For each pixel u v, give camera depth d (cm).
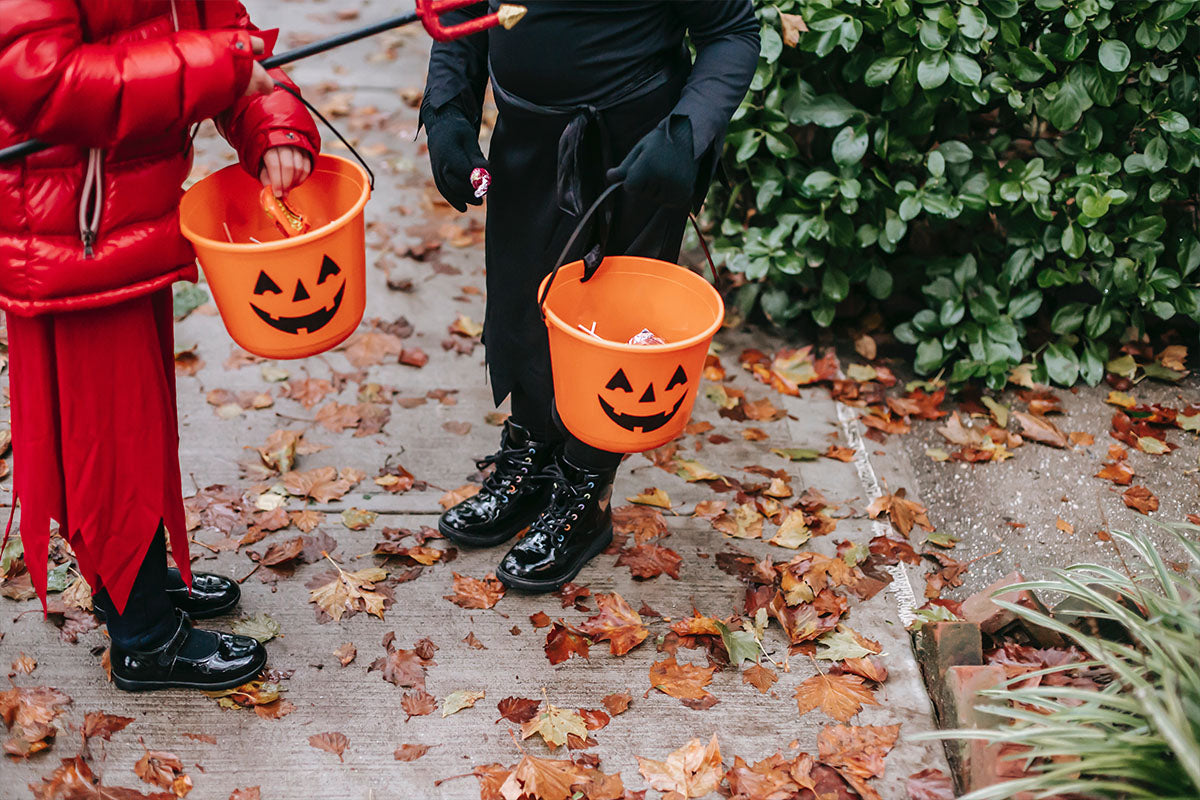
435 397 320
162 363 197
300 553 260
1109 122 306
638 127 209
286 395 316
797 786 206
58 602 240
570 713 220
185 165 179
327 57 518
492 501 262
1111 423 309
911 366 339
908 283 351
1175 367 326
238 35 168
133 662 216
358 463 292
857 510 283
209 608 238
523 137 214
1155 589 243
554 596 252
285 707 220
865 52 307
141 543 197
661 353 188
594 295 222
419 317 355
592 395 198
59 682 222
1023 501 285
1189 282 321
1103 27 285
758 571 258
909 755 213
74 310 174
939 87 301
